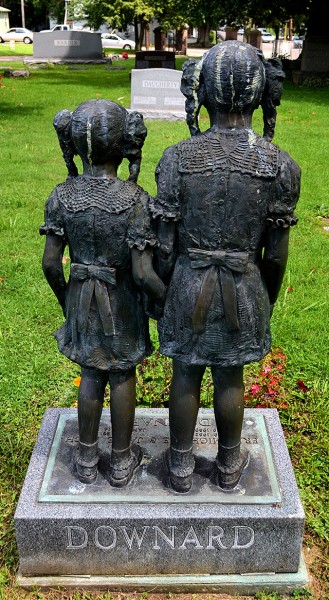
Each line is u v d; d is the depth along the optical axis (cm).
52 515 269
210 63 224
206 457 301
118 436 276
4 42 3975
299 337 471
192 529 271
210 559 279
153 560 279
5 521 312
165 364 408
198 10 1823
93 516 269
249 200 229
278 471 295
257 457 303
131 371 272
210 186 229
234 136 231
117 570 281
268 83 233
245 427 324
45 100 1491
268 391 386
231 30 2680
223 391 266
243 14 1875
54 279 263
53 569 280
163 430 323
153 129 1170
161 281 252
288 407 388
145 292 251
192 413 268
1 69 2166
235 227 233
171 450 278
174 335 253
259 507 274
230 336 247
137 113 240
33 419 382
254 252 243
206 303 241
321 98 1574
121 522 269
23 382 415
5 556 295
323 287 557
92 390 271
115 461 280
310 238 672
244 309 244
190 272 244
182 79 236
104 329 253
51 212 250
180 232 242
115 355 259
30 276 562
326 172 910
